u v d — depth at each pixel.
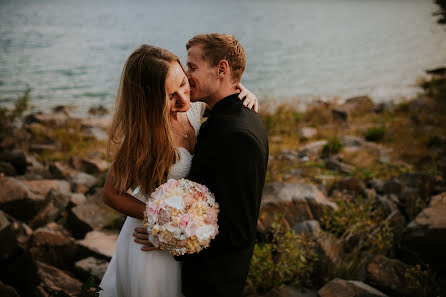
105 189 1.92
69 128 11.62
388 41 43.72
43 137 10.12
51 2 165.88
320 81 23.20
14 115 10.96
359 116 13.06
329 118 12.42
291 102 14.78
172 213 1.69
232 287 1.86
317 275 3.11
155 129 1.83
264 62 31.70
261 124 1.96
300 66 29.52
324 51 37.94
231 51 1.89
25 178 6.08
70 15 92.12
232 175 1.71
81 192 5.49
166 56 1.81
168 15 96.50
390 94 18.31
